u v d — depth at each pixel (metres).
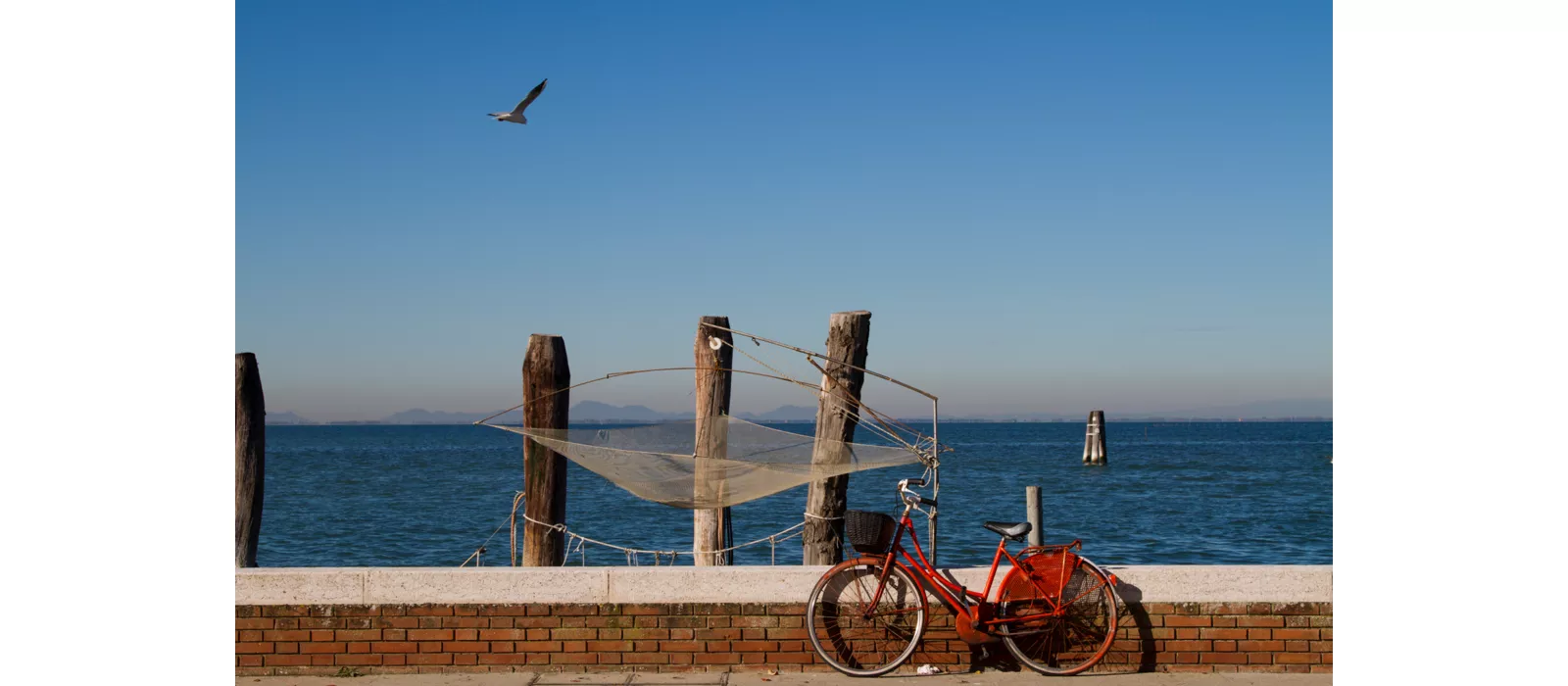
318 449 91.56
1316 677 7.41
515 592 7.62
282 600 7.60
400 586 7.61
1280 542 24.02
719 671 7.58
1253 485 40.47
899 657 7.50
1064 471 49.53
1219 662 7.55
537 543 10.48
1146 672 7.55
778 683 7.36
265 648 7.59
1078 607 7.57
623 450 9.66
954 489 37.94
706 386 10.21
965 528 24.25
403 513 29.95
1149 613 7.60
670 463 9.69
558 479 10.59
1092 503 32.81
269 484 42.06
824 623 7.60
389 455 76.94
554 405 10.12
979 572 7.69
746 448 9.62
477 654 7.59
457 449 90.75
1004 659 7.62
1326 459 62.34
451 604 7.61
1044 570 7.55
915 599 7.62
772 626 7.62
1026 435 144.50
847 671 7.50
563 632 7.61
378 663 7.59
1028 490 11.17
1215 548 23.23
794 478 9.62
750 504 29.22
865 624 7.61
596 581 7.62
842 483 10.13
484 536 24.50
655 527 24.41
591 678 7.46
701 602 7.62
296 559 21.45
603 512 27.33
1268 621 7.53
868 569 7.64
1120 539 24.56
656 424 9.84
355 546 23.19
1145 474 47.34
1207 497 35.09
